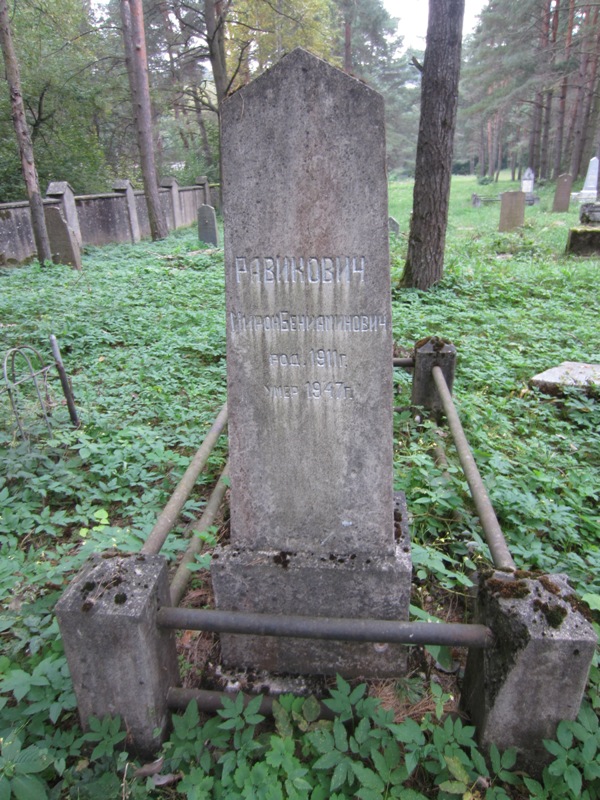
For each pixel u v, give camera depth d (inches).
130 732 81.7
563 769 72.4
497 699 75.5
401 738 77.8
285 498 93.8
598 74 1075.9
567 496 143.4
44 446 164.1
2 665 93.2
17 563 117.1
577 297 341.1
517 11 1165.1
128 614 74.5
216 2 733.3
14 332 273.1
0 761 73.4
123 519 140.0
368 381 86.7
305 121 76.6
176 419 187.6
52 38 791.1
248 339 87.4
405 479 144.6
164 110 1023.0
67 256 476.7
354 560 92.8
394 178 2662.4
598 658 90.8
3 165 690.2
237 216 82.1
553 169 1503.4
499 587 77.5
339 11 1246.3
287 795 77.7
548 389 209.0
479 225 807.7
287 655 96.6
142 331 280.4
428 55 304.2
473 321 294.4
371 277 82.2
